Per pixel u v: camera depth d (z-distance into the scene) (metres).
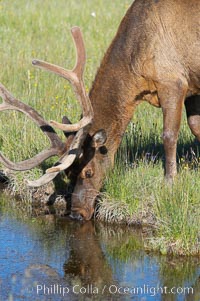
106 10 63.91
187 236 29.64
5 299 26.14
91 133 32.78
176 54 32.69
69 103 41.97
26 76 46.75
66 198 35.41
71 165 32.78
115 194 33.56
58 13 63.28
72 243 31.12
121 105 33.06
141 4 32.97
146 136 37.84
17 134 39.28
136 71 32.78
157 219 31.05
